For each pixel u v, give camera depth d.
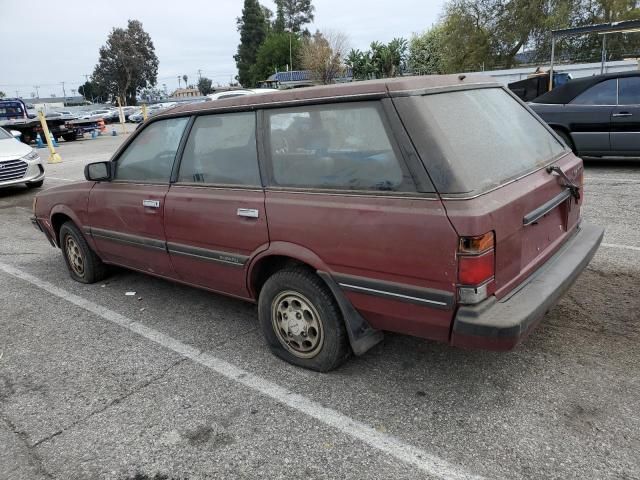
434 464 2.47
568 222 3.41
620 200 6.87
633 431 2.59
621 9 31.48
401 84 2.72
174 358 3.63
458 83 3.04
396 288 2.68
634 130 8.43
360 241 2.76
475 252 2.42
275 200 3.14
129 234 4.33
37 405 3.17
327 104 2.95
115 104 83.62
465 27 35.34
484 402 2.89
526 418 2.74
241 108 3.42
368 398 3.00
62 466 2.63
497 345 2.44
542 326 3.68
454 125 2.73
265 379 3.28
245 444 2.70
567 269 3.00
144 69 89.88
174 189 3.86
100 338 4.03
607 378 3.03
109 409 3.08
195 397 3.14
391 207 2.63
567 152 3.65
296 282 3.16
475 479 2.36
